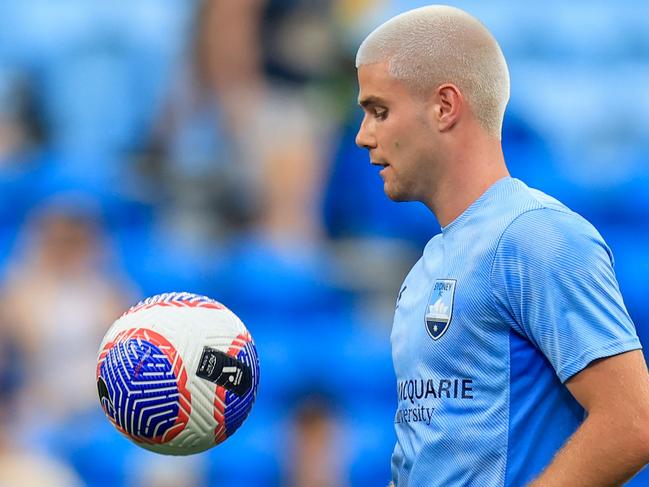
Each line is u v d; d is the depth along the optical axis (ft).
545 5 151.84
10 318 112.98
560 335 37.47
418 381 41.39
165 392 42.27
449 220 42.09
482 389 39.63
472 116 41.73
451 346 40.19
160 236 125.90
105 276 118.42
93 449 109.60
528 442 39.14
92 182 128.77
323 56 132.16
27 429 108.47
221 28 132.57
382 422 115.96
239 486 110.83
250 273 122.72
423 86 41.52
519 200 40.29
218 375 43.04
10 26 144.46
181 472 108.06
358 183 126.82
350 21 136.05
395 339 43.57
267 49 132.05
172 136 131.85
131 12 142.92
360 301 122.83
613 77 147.95
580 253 38.06
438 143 41.65
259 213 126.93
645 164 137.18
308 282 122.83
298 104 130.72
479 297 39.42
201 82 132.36
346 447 108.27
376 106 42.45
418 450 40.98
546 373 39.19
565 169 134.82
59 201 124.57
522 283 38.32
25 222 125.80
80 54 141.38
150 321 43.29
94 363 113.29
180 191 127.95
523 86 144.97
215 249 124.88
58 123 138.62
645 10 153.17
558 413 39.34
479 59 41.65
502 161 42.37
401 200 43.24
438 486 40.32
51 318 113.09
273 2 132.87
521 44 149.79
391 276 123.75
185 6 137.28
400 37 41.91
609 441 36.27
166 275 122.01
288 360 118.52
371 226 125.90
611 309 37.70
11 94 138.82
